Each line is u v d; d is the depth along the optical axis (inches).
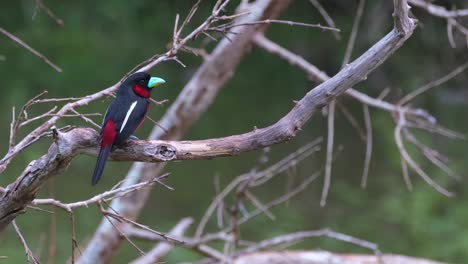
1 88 846.5
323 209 613.9
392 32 189.9
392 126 741.3
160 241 387.2
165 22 1043.9
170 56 223.0
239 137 194.5
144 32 1034.1
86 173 652.1
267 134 192.2
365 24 886.4
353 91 357.1
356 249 564.1
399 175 669.9
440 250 566.9
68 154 191.9
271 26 956.0
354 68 190.1
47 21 1048.8
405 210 609.6
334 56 919.7
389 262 356.8
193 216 602.5
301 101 192.9
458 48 799.1
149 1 1072.2
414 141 350.3
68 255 518.9
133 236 392.5
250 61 938.1
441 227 589.9
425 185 641.6
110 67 925.2
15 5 1049.5
